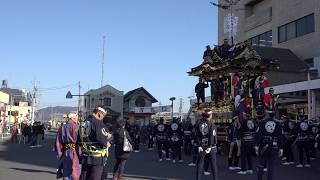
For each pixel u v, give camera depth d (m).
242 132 15.73
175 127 20.12
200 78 27.53
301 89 28.44
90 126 8.77
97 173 8.76
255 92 23.31
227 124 22.77
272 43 49.03
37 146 32.50
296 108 35.31
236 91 23.52
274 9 49.03
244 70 24.28
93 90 74.00
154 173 15.64
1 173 14.96
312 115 27.59
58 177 11.04
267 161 12.41
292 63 40.91
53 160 20.39
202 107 26.69
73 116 10.77
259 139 11.83
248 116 20.27
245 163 15.59
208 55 26.23
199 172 11.88
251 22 53.12
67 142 10.55
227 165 18.36
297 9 44.94
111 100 72.94
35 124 32.69
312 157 20.70
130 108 69.88
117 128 13.71
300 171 16.34
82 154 8.84
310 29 42.94
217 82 25.89
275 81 38.75
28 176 14.17
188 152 23.58
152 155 24.34
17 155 23.61
